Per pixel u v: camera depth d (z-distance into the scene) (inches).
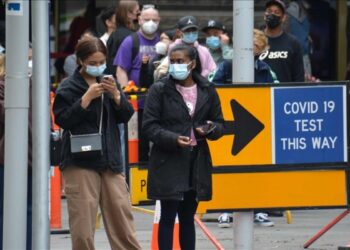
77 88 590.2
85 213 583.5
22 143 504.4
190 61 616.7
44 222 519.2
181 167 617.9
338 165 684.1
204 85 629.0
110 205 593.3
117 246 595.5
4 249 506.3
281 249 734.5
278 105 674.2
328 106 680.4
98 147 581.0
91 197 585.3
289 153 677.3
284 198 677.9
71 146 581.0
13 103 502.9
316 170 681.6
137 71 924.0
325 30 1257.4
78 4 1215.6
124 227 595.2
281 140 676.1
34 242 519.2
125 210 595.2
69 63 1018.1
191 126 622.2
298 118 677.3
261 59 868.0
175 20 1170.6
